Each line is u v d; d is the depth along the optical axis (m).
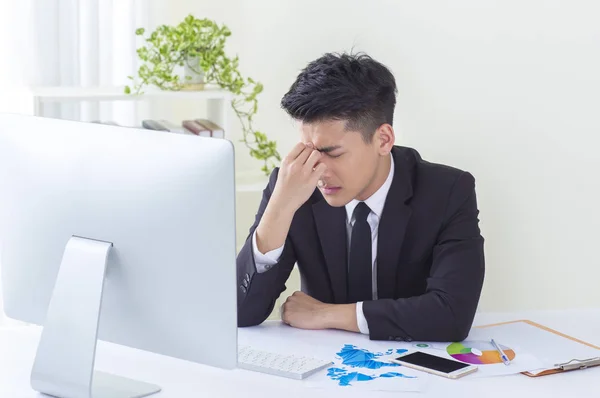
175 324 1.55
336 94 1.93
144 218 1.54
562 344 1.92
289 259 2.19
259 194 3.60
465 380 1.71
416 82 3.15
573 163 2.91
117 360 1.83
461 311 1.98
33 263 1.72
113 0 3.43
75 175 1.61
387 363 1.80
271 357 1.80
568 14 2.84
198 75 3.25
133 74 3.48
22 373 1.75
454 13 3.03
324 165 1.99
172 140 1.51
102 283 1.57
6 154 1.72
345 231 2.17
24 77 3.32
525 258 3.04
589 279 2.95
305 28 3.37
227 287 1.49
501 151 3.02
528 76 2.94
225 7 3.59
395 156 2.20
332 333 2.01
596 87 2.82
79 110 3.45
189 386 1.68
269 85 3.52
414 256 2.16
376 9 3.19
